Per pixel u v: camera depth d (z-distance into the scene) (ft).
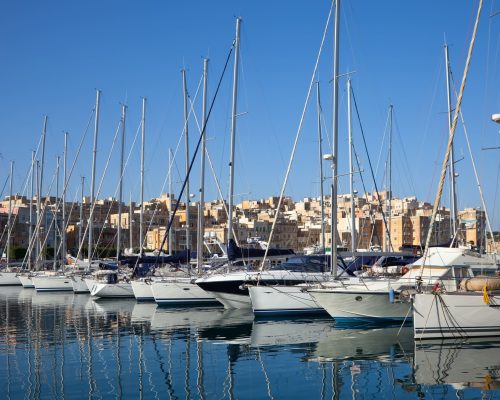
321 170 150.41
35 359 61.93
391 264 112.06
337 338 73.31
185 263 134.31
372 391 47.62
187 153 142.51
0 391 48.65
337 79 93.30
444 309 65.36
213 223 561.84
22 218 457.27
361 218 410.72
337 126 92.58
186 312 107.34
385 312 84.94
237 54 117.80
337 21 94.68
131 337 76.95
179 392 48.08
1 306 125.29
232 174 113.39
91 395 47.24
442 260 80.84
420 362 57.00
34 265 234.17
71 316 103.19
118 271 157.17
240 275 104.17
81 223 235.20
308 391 48.03
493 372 52.70
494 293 66.44
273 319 93.97
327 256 106.93
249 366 57.62
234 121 115.65
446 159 66.59
